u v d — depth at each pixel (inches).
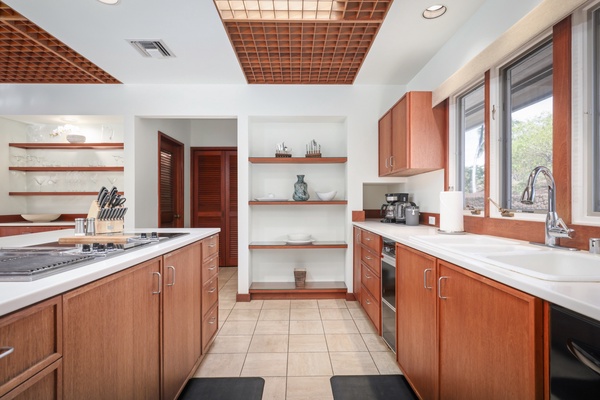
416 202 125.4
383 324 90.1
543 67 65.4
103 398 39.8
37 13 80.0
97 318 38.8
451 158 99.0
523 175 71.9
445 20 86.7
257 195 146.0
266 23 88.0
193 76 122.6
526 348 33.5
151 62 109.9
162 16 82.0
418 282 64.4
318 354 86.2
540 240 62.5
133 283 47.1
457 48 92.0
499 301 38.6
